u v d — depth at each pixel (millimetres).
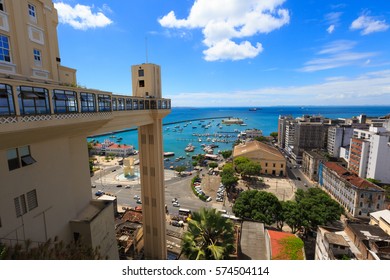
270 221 49500
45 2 17516
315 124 128250
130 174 108625
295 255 27062
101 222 19594
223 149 184625
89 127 18312
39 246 13328
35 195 14828
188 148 176875
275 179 100125
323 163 89000
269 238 30750
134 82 32875
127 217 53750
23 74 15453
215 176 107312
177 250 46062
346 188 68812
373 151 82625
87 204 20641
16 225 13508
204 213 24297
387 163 80500
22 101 11734
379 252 31734
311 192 60344
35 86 12477
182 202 78375
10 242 13086
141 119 29219
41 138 14398
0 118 10633
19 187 13641
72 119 15375
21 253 12180
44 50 17609
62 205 17172
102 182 100875
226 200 79625
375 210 62219
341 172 76000
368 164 85625
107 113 19953
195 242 23500
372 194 62062
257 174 105062
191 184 94938
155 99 31250
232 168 97938
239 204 52875
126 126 25719
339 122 151000
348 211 67188
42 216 15289
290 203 53625
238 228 39500
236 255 28812
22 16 15469
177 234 53312
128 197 83250
